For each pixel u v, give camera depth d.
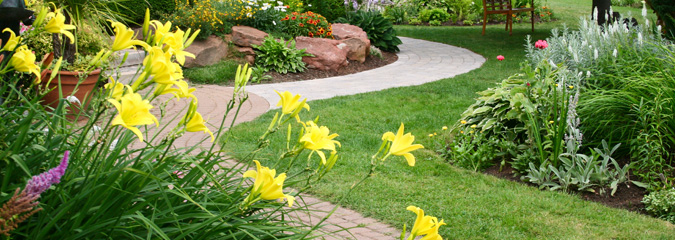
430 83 10.31
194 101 1.96
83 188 1.88
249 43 11.96
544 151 5.52
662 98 5.47
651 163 5.16
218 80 10.59
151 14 12.84
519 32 18.88
